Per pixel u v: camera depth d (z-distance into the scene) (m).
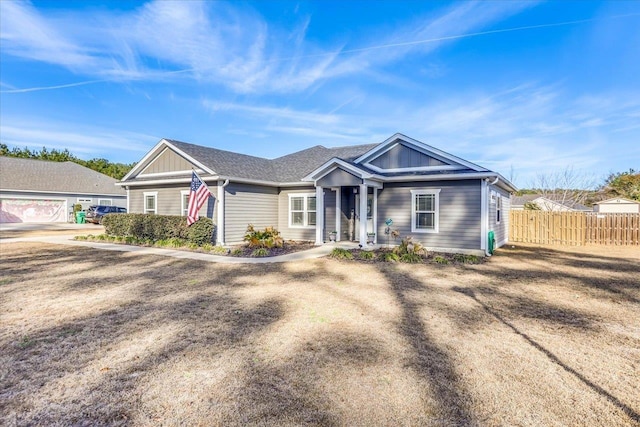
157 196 17.20
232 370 3.65
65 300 6.36
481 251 12.30
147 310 5.75
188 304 6.12
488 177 12.18
